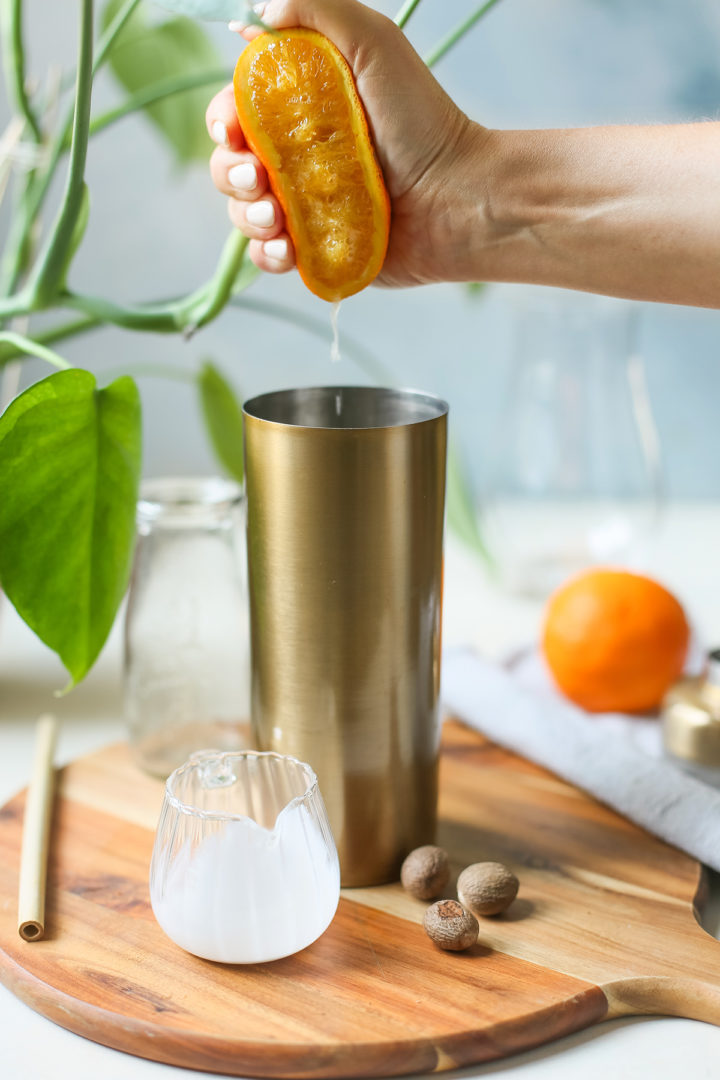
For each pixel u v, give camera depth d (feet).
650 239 2.19
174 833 2.02
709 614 3.26
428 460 2.14
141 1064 1.94
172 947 2.08
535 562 3.40
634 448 3.26
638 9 3.97
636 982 2.01
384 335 4.44
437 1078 1.92
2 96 4.15
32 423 2.15
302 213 2.13
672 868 2.29
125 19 2.46
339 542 2.11
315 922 2.03
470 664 2.75
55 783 2.49
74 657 2.28
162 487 2.64
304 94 2.08
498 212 2.24
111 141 4.23
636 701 2.79
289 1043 1.89
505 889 2.14
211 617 2.53
